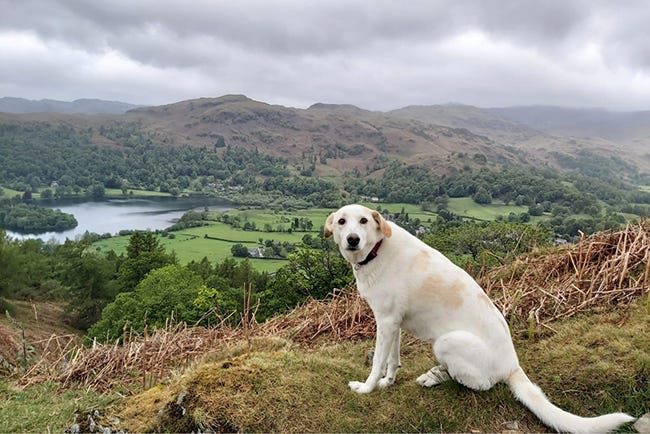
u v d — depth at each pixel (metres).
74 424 3.81
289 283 21.73
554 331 4.77
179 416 3.65
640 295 5.14
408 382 4.08
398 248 3.80
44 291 42.78
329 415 3.62
